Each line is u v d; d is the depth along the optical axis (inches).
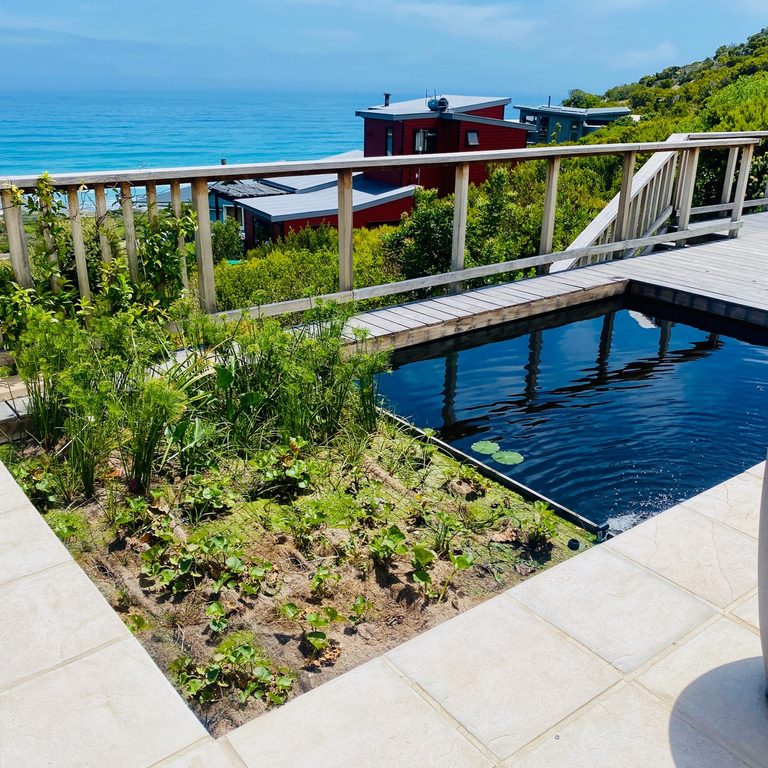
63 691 65.2
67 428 107.6
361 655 75.5
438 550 95.3
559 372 184.9
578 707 63.6
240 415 124.6
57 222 150.2
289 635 78.5
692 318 216.5
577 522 104.4
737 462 138.3
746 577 82.4
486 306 201.9
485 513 106.6
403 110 877.8
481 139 872.3
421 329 184.2
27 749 58.8
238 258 827.4
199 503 103.3
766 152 366.0
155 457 116.6
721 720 62.2
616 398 168.6
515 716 62.6
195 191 165.3
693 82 1409.9
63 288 157.8
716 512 96.6
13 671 67.6
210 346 142.2
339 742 59.8
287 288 275.6
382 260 284.7
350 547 93.4
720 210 306.2
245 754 58.6
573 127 1653.5
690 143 265.7
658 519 94.9
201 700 68.7
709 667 68.4
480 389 174.1
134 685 66.1
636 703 64.1
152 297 163.8
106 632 73.1
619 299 231.3
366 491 111.6
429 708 63.5
